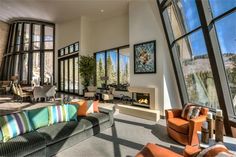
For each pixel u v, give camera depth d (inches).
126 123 183.2
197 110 135.8
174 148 121.0
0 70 501.4
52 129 114.7
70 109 141.2
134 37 250.1
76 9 342.3
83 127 129.9
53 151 107.4
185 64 184.4
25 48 479.8
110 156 108.3
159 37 212.8
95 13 354.0
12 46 496.4
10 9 377.7
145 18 233.6
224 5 110.8
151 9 223.8
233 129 120.2
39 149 98.0
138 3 245.6
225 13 109.3
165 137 142.3
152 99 213.8
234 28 108.0
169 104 209.9
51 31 473.1
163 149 66.1
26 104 279.7
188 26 162.7
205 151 55.4
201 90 161.5
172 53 200.2
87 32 390.3
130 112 222.5
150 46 223.5
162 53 208.5
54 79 467.5
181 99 199.2
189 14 156.9
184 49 181.3
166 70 210.1
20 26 487.5
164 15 200.2
